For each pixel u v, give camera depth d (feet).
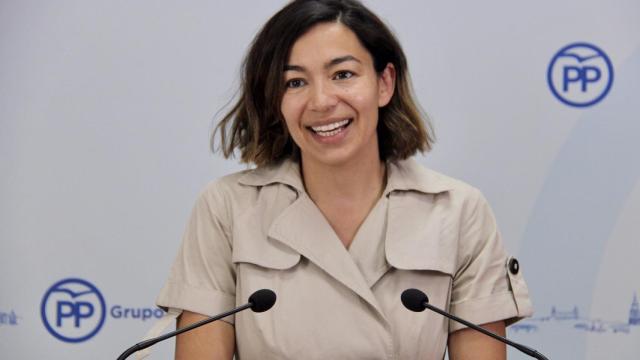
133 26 11.73
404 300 7.36
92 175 11.77
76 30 11.67
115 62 11.73
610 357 12.03
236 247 8.38
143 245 11.85
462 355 8.43
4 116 11.64
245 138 8.76
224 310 8.41
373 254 8.36
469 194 8.71
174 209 11.86
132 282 11.87
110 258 11.84
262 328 8.07
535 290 11.98
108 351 11.91
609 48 11.91
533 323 11.98
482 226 8.68
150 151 11.80
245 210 8.55
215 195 8.71
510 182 11.93
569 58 11.91
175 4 11.75
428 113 11.85
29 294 11.82
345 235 8.53
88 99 11.73
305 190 8.60
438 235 8.40
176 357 8.42
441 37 11.84
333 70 7.86
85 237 11.81
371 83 8.03
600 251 12.00
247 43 11.82
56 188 11.75
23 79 11.64
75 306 11.87
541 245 11.98
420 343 8.15
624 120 11.94
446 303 8.42
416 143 8.70
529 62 11.88
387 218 8.46
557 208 11.96
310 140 8.06
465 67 11.86
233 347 8.46
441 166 11.89
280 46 7.90
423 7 11.84
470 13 11.86
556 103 11.91
